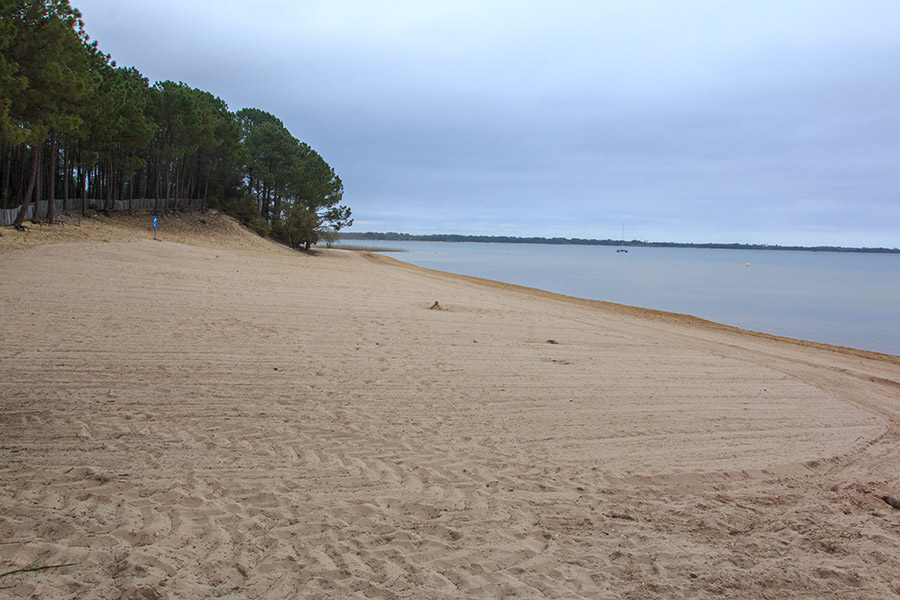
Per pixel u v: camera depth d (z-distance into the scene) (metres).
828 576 3.93
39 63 26.52
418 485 5.14
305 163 69.50
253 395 7.54
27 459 5.11
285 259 36.94
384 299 19.36
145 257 23.77
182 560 3.62
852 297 42.47
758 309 33.12
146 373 8.16
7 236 24.62
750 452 6.71
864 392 11.19
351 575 3.59
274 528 4.16
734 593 3.68
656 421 7.74
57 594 3.14
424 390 8.44
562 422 7.39
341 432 6.40
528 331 15.29
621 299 36.66
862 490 5.70
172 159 54.09
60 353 8.85
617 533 4.46
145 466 5.12
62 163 53.44
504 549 4.07
